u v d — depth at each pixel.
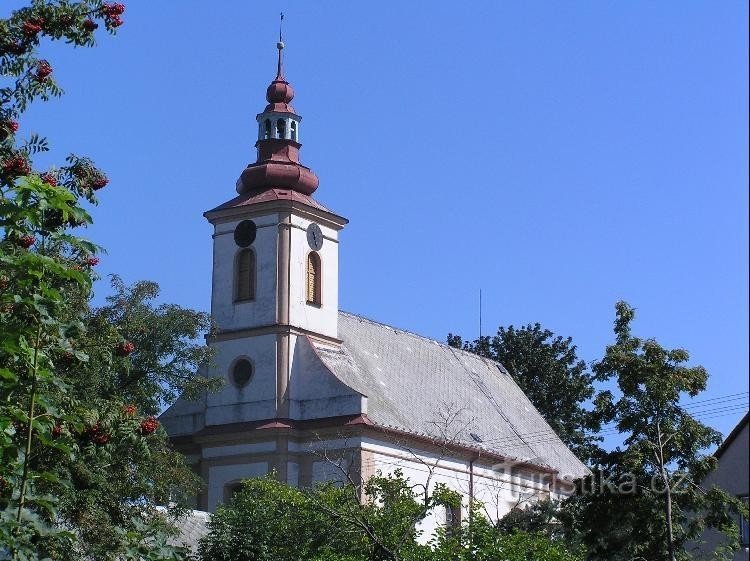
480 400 76.19
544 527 47.44
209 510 62.78
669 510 35.34
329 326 66.00
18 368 18.88
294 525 43.19
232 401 63.72
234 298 64.94
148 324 51.25
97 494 34.78
